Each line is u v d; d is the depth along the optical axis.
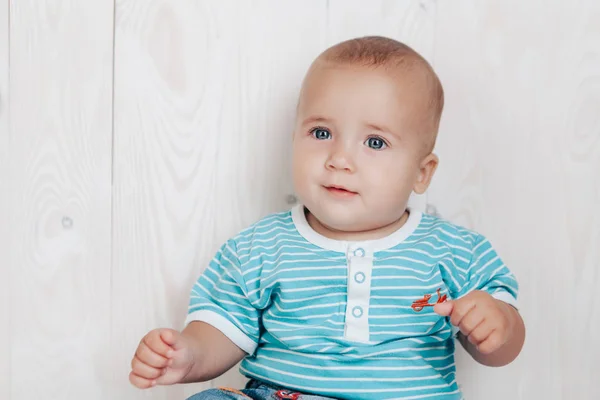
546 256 1.32
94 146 1.28
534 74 1.31
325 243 1.10
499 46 1.31
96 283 1.29
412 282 1.07
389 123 1.06
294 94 1.31
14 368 1.28
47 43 1.27
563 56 1.31
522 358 1.32
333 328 1.05
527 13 1.31
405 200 1.10
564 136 1.31
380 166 1.07
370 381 1.03
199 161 1.30
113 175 1.29
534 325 1.31
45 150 1.27
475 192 1.31
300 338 1.06
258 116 1.31
